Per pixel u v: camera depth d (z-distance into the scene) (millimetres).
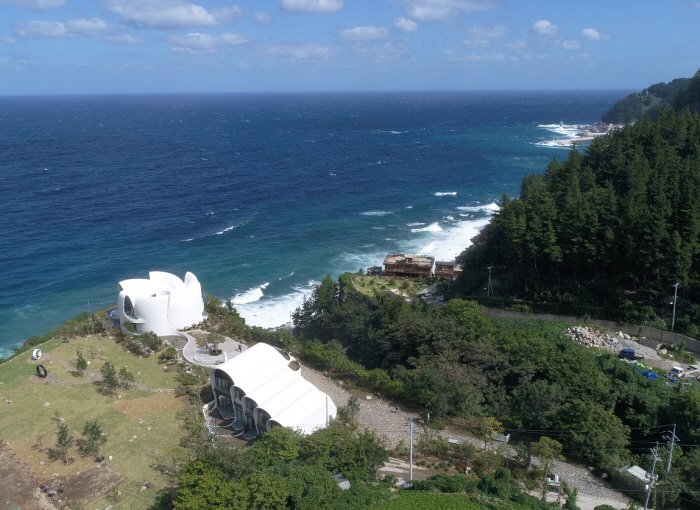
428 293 115375
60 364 79250
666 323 84375
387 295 105375
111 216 176375
